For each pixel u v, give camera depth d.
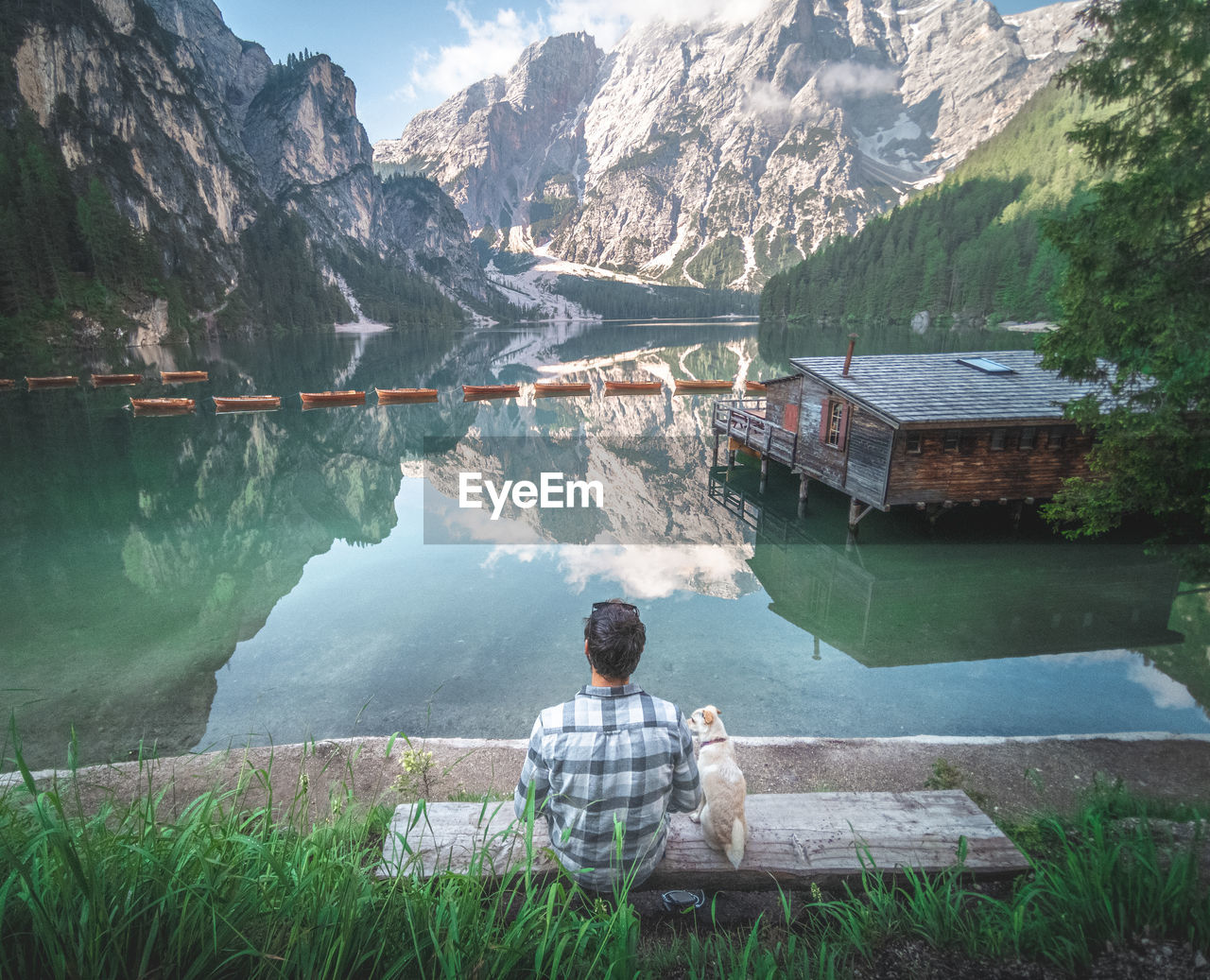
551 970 2.01
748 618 10.15
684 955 2.47
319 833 2.47
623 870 2.44
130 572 12.86
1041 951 2.42
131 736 6.91
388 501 19.50
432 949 2.07
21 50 120.62
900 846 3.11
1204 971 2.28
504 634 9.52
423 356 81.25
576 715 2.41
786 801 3.44
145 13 176.88
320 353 85.81
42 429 29.77
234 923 1.86
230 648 9.16
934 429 13.09
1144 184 6.02
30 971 1.65
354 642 9.33
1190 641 9.19
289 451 27.22
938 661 8.62
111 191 124.12
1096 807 4.33
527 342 113.31
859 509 14.52
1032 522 14.77
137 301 95.94
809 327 132.12
